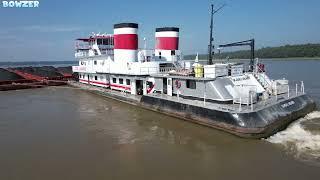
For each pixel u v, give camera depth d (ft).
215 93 66.69
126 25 94.38
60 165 46.93
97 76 120.16
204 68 69.77
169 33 103.30
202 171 43.96
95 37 117.08
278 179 40.81
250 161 46.70
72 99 108.17
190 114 68.33
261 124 55.98
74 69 136.77
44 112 86.63
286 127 62.08
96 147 54.85
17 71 184.24
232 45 87.76
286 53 638.12
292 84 141.08
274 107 62.03
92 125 70.38
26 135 63.31
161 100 77.92
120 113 81.92
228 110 59.93
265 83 74.90
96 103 98.37
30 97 115.75
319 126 61.98
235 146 53.21
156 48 106.42
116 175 43.21
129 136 61.16
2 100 109.60
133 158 49.29
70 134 63.41
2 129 68.44
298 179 40.55
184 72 79.15
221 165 45.80
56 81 147.54
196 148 53.21
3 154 52.11
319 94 108.17
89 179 42.01
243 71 78.28
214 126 62.28
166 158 49.03
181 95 77.25
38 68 203.51
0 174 44.04
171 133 62.34
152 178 42.11
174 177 42.34
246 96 64.54
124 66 95.76
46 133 64.54
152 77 87.10
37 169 45.60
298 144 52.65
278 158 47.19
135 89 94.73
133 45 96.27
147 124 69.82
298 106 68.80
